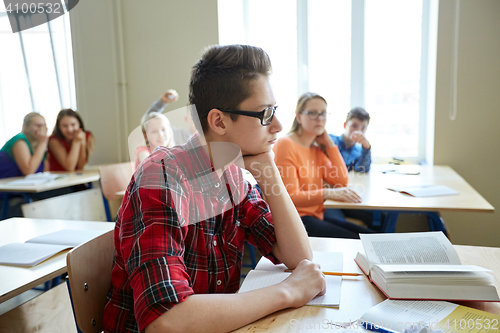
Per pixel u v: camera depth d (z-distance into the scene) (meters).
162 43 3.03
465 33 2.53
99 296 0.85
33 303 1.28
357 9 2.91
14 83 3.21
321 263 0.90
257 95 0.73
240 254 0.90
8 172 2.87
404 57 2.91
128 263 0.63
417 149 2.98
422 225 2.66
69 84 3.14
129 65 3.13
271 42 3.15
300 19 3.03
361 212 2.43
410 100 2.94
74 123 3.06
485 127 2.57
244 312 0.62
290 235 0.88
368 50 2.96
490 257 0.92
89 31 3.09
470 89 2.56
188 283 0.63
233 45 0.75
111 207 2.67
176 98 2.90
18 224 1.47
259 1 3.15
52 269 1.00
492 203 2.60
